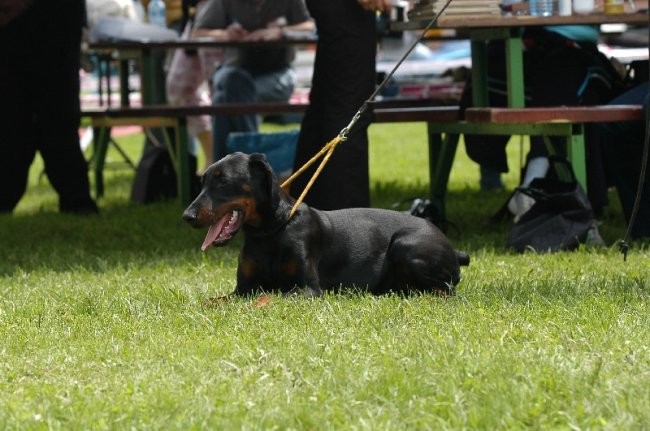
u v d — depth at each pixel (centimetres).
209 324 638
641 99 1029
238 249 996
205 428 449
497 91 1124
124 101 1598
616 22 1003
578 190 963
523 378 503
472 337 585
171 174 1480
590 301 679
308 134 1019
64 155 1318
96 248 1054
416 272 722
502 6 1052
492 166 1143
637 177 1018
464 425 450
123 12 1482
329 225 729
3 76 1272
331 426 453
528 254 929
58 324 664
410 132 2681
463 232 1088
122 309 699
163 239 1098
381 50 1484
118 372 547
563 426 446
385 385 501
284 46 1455
